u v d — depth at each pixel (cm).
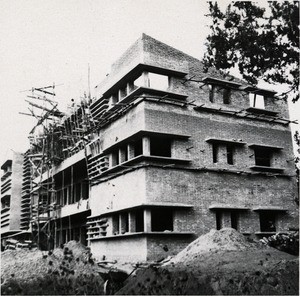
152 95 2297
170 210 2239
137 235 2122
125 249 2219
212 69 2572
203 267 1373
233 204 2375
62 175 3575
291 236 2006
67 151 3391
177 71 2386
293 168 2711
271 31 1514
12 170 4706
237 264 1345
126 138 2277
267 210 2478
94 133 2817
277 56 1529
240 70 1617
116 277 1554
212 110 2469
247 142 2562
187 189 2244
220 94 2569
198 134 2388
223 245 1673
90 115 2822
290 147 2748
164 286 1291
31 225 3800
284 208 2559
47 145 3581
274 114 2742
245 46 1540
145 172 2134
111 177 2456
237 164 2483
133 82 2472
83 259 1625
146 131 2170
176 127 2311
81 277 1473
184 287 1246
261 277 1217
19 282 1360
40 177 3741
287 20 1459
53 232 3750
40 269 1446
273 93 2717
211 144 2417
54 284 1380
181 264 1520
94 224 2667
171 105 2328
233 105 2598
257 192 2497
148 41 2345
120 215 2334
